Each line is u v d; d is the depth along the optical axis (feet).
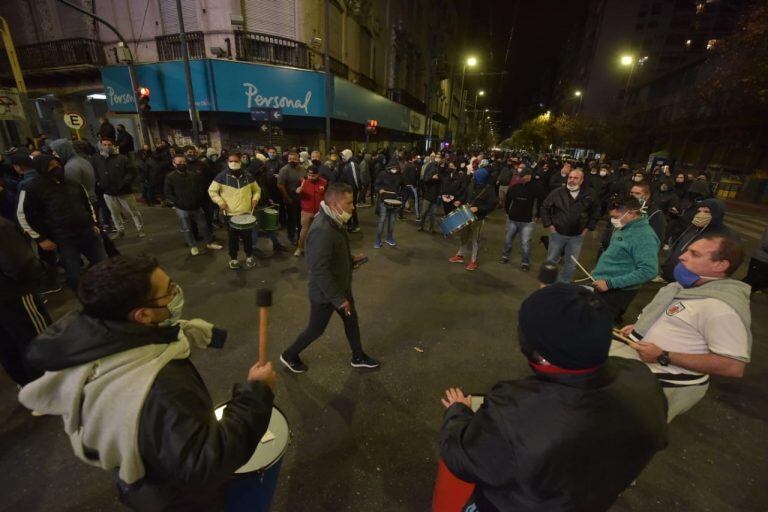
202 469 3.22
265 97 44.60
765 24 47.60
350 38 62.03
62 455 7.93
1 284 8.18
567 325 2.98
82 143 22.12
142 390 3.22
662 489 7.70
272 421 5.66
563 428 2.89
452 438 3.65
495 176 42.65
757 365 12.40
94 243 14.48
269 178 27.25
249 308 14.70
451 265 21.02
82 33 49.73
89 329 3.22
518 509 3.11
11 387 9.93
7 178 18.70
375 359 11.56
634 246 10.27
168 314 3.73
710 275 6.01
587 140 132.05
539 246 26.04
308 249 9.29
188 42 44.01
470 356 12.13
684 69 102.83
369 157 39.93
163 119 46.93
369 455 8.16
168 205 33.99
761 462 8.52
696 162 86.38
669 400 6.25
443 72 130.21
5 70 54.39
